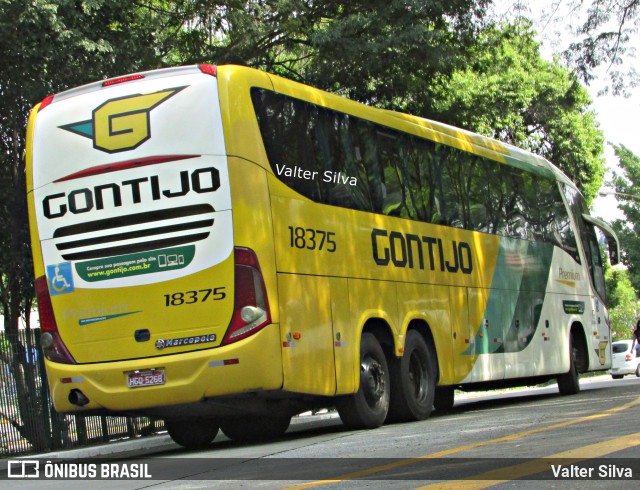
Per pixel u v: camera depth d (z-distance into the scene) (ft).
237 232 38.55
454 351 53.16
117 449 53.26
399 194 49.75
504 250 60.64
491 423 43.19
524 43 78.64
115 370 39.52
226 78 39.37
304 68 72.90
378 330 47.14
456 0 67.36
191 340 38.81
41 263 41.22
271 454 37.11
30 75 53.93
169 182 39.19
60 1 52.95
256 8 65.10
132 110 39.96
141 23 61.72
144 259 39.40
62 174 40.78
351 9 67.72
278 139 40.81
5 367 51.49
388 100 71.82
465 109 79.61
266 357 38.42
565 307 69.00
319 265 42.09
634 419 39.27
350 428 45.78
